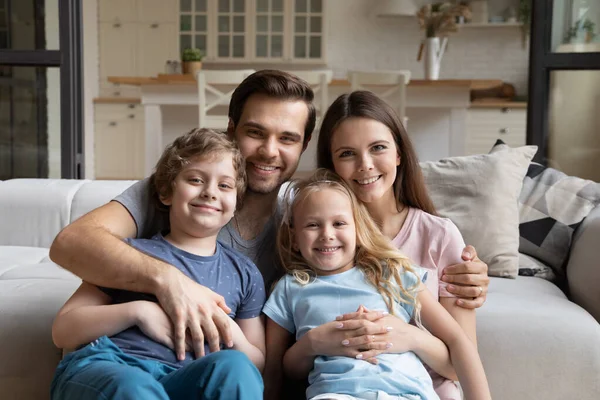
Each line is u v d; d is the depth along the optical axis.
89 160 6.94
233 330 1.36
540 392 1.69
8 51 3.52
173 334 1.32
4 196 2.52
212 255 1.47
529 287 2.00
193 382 1.19
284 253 1.58
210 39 7.09
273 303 1.51
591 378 1.67
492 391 1.70
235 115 1.62
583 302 2.03
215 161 1.43
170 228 1.53
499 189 2.17
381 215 1.68
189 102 5.14
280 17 7.03
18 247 2.43
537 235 2.24
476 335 1.70
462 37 6.93
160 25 7.12
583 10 2.95
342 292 1.47
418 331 1.42
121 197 1.52
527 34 6.77
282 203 1.67
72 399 1.19
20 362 1.63
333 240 1.48
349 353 1.37
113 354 1.27
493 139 6.25
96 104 7.03
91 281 1.37
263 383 1.34
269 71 1.62
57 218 2.50
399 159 1.69
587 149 3.04
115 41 7.20
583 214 2.24
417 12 6.54
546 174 2.36
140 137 7.04
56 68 3.56
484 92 6.63
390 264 1.50
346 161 1.60
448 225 1.64
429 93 5.08
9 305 1.68
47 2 3.49
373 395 1.30
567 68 2.97
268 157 1.58
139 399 1.12
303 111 1.62
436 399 1.38
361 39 7.10
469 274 1.56
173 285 1.32
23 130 3.64
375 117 1.60
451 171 2.21
